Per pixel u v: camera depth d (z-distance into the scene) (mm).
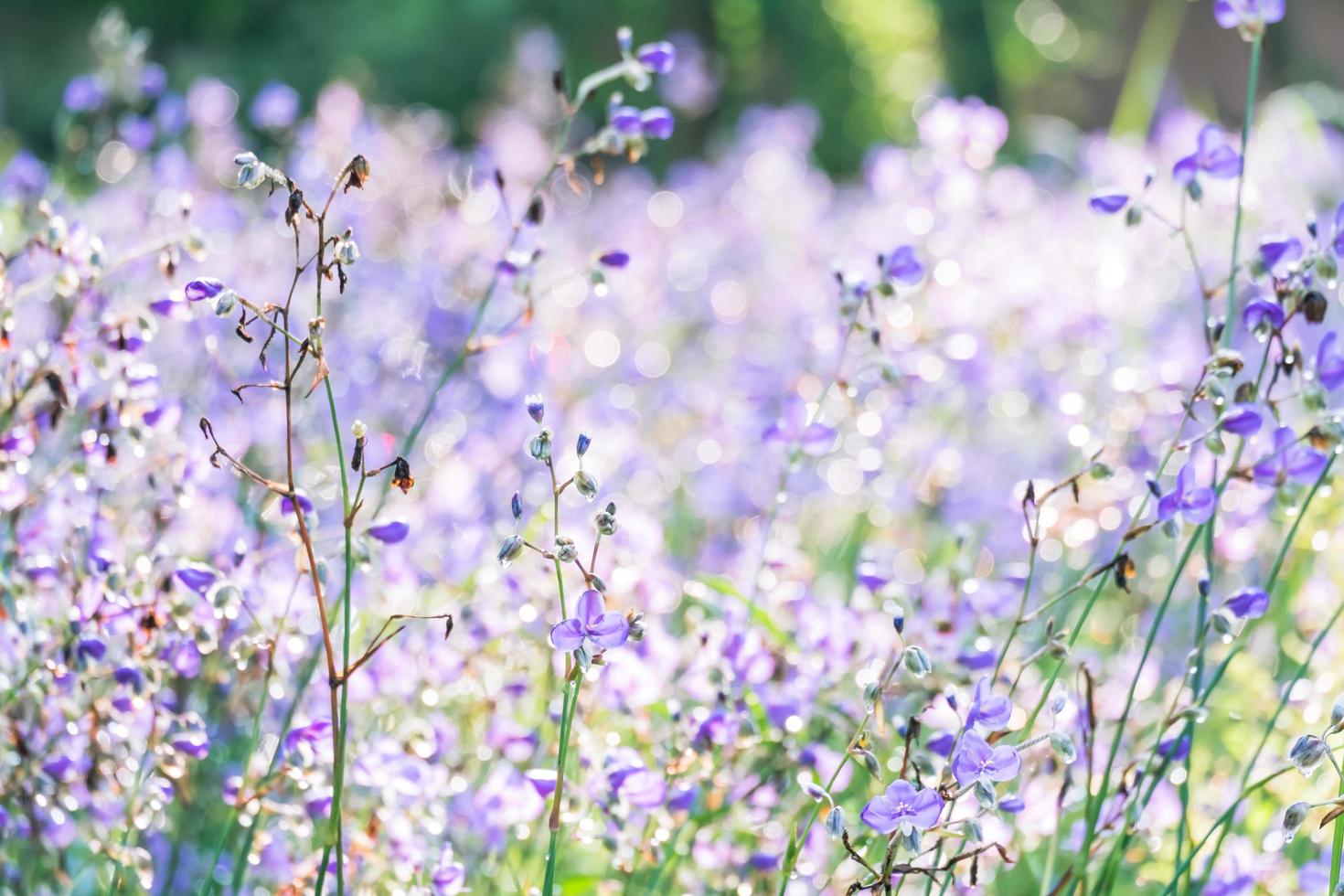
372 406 4977
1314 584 3854
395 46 18297
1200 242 6895
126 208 5234
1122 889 3363
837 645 3100
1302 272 2561
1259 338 2596
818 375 5121
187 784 2979
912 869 2215
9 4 20188
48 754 2738
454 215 6645
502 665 3242
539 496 4578
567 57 18609
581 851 3482
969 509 5004
